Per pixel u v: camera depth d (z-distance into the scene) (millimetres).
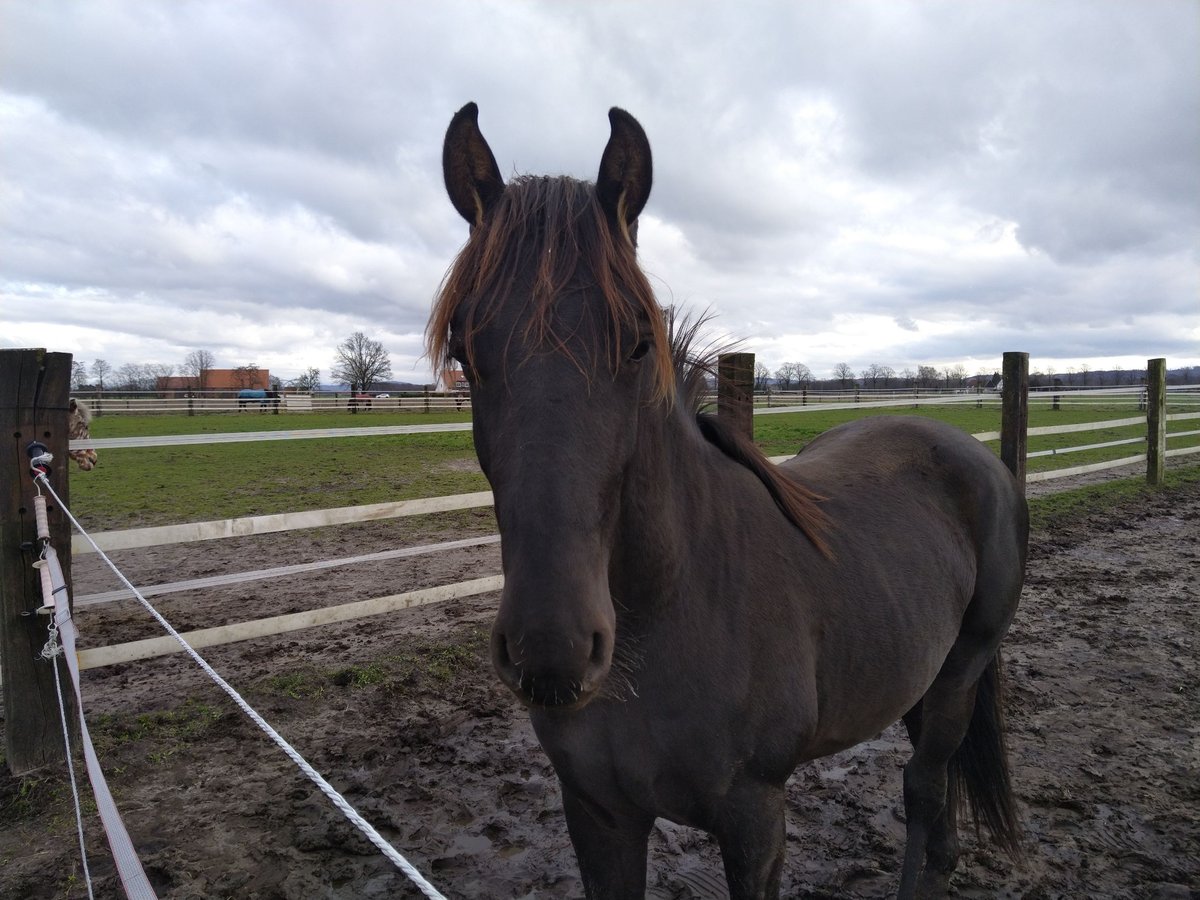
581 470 1242
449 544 4754
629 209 1471
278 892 2416
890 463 2469
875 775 3193
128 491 9805
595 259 1342
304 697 3820
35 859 2578
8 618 3088
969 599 2395
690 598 1559
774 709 1604
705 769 1552
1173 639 4586
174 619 4953
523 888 2449
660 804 1594
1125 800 2904
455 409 27062
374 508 4312
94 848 2631
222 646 4531
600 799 1604
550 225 1371
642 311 1379
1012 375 5332
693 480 1672
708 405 2094
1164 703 3730
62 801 2930
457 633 4758
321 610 4098
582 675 1157
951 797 2508
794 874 2525
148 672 4152
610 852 1728
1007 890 2430
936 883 2377
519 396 1282
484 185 1563
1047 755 3254
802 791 3057
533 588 1166
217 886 2436
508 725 3562
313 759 3229
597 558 1257
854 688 1875
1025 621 4941
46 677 3184
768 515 1832
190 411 26094
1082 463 11992
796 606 1717
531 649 1139
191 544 7172
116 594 3682
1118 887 2428
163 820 2797
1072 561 6398
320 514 4125
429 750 3320
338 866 2553
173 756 3254
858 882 2494
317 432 4332
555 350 1282
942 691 2426
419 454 14578
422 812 2865
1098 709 3678
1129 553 6652
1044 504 8688
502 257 1373
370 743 3363
